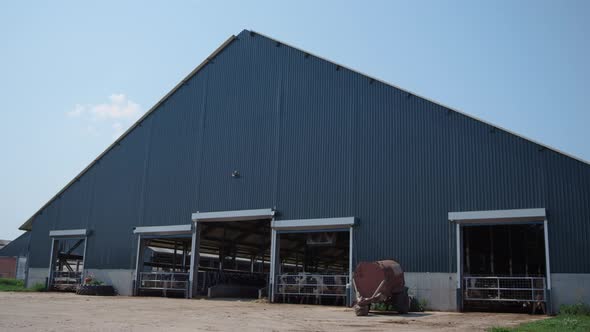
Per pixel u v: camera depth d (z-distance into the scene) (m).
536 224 23.33
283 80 30.97
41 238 39.81
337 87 28.91
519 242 26.05
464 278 23.70
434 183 25.05
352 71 28.58
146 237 34.28
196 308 23.69
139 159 35.94
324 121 28.89
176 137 34.53
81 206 38.12
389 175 26.30
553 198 22.41
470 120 24.80
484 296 23.27
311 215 28.08
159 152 35.06
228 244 39.38
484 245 26.92
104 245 36.12
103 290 34.41
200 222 32.62
